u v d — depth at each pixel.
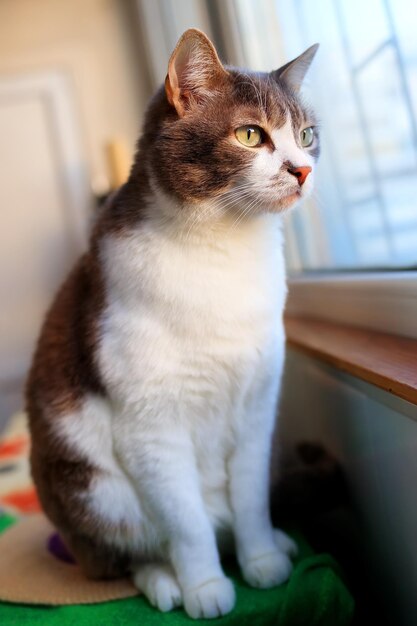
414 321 0.56
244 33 0.89
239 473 0.56
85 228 1.61
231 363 0.52
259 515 0.55
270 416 0.56
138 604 0.53
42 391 0.58
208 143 0.51
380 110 0.65
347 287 0.69
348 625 0.52
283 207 0.52
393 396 0.48
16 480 0.88
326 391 0.66
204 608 0.50
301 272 0.93
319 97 0.76
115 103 1.58
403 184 0.63
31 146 1.59
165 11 1.25
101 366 0.53
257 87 0.53
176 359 0.51
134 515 0.56
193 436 0.54
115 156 1.33
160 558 0.57
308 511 0.64
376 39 0.62
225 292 0.51
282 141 0.53
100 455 0.55
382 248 0.70
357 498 0.61
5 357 1.62
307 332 0.71
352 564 0.65
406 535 0.51
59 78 1.57
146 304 0.51
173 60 0.51
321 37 0.74
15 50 1.56
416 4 0.54
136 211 0.53
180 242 0.51
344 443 0.62
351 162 0.75
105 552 0.57
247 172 0.51
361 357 0.54
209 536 0.53
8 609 0.55
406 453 0.48
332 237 0.84
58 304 0.60
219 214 0.51
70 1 1.55
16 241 1.61
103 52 1.57
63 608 0.54
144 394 0.51
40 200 1.61
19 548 0.65
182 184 0.51
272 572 0.53
